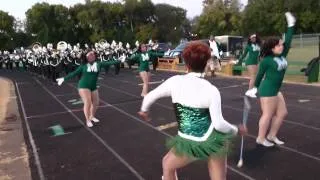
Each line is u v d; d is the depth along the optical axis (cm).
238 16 6253
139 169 721
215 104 420
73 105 1509
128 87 1994
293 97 1373
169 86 441
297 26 5016
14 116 1377
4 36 8300
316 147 779
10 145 968
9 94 2120
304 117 1039
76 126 1116
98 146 892
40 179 713
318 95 1388
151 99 446
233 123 1017
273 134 799
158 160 762
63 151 875
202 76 438
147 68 1562
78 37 7094
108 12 7056
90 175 712
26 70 4084
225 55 4381
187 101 427
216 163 430
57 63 2652
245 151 763
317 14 4931
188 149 427
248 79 1997
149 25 7138
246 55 1430
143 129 1018
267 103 759
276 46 718
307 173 650
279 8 5181
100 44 3272
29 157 850
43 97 1839
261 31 5347
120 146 878
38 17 7181
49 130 1097
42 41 7025
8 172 765
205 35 6856
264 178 635
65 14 7231
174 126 1024
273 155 738
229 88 1702
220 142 425
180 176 657
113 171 722
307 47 2622
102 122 1141
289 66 2159
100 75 2839
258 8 5372
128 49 3506
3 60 4828
